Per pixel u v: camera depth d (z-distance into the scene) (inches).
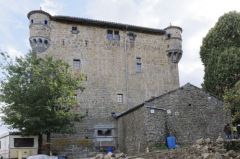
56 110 1350.9
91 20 1749.5
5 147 1454.2
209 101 1408.7
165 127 1310.3
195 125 1357.0
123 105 1720.0
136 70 1798.7
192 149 898.7
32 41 1626.5
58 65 1421.0
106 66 1745.8
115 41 1800.0
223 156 836.0
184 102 1368.1
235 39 1791.3
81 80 1529.3
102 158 975.0
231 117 1411.2
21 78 1350.9
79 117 1443.2
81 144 1585.9
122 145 1528.1
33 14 1642.5
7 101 1317.7
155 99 1327.5
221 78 1676.9
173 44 1867.6
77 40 1727.4
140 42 1850.4
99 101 1680.6
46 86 1328.7
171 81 1851.6
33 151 1434.5
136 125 1373.0
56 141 1542.8
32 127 1302.9
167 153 917.8
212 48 1795.0
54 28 1695.4
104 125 1642.5
